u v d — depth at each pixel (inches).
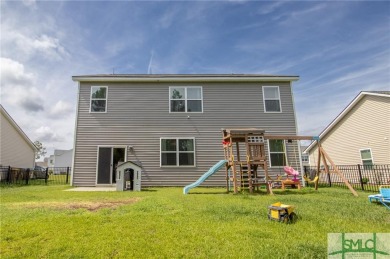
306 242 120.2
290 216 163.8
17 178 668.7
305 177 490.6
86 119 490.0
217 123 502.9
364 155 664.4
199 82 520.7
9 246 118.0
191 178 477.4
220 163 387.2
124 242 122.2
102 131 487.5
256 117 507.5
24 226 149.8
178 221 163.2
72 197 297.0
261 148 374.6
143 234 134.9
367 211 197.9
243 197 291.4
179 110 506.3
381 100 617.0
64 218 171.2
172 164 482.0
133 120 495.8
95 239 127.1
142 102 505.4
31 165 924.6
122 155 483.5
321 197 293.7
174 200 262.5
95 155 477.1
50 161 2576.3
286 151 493.7
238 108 510.6
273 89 522.6
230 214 184.2
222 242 121.9
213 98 514.3
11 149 773.3
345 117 735.1
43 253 110.0
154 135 491.8
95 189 420.2
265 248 112.3
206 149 490.9
